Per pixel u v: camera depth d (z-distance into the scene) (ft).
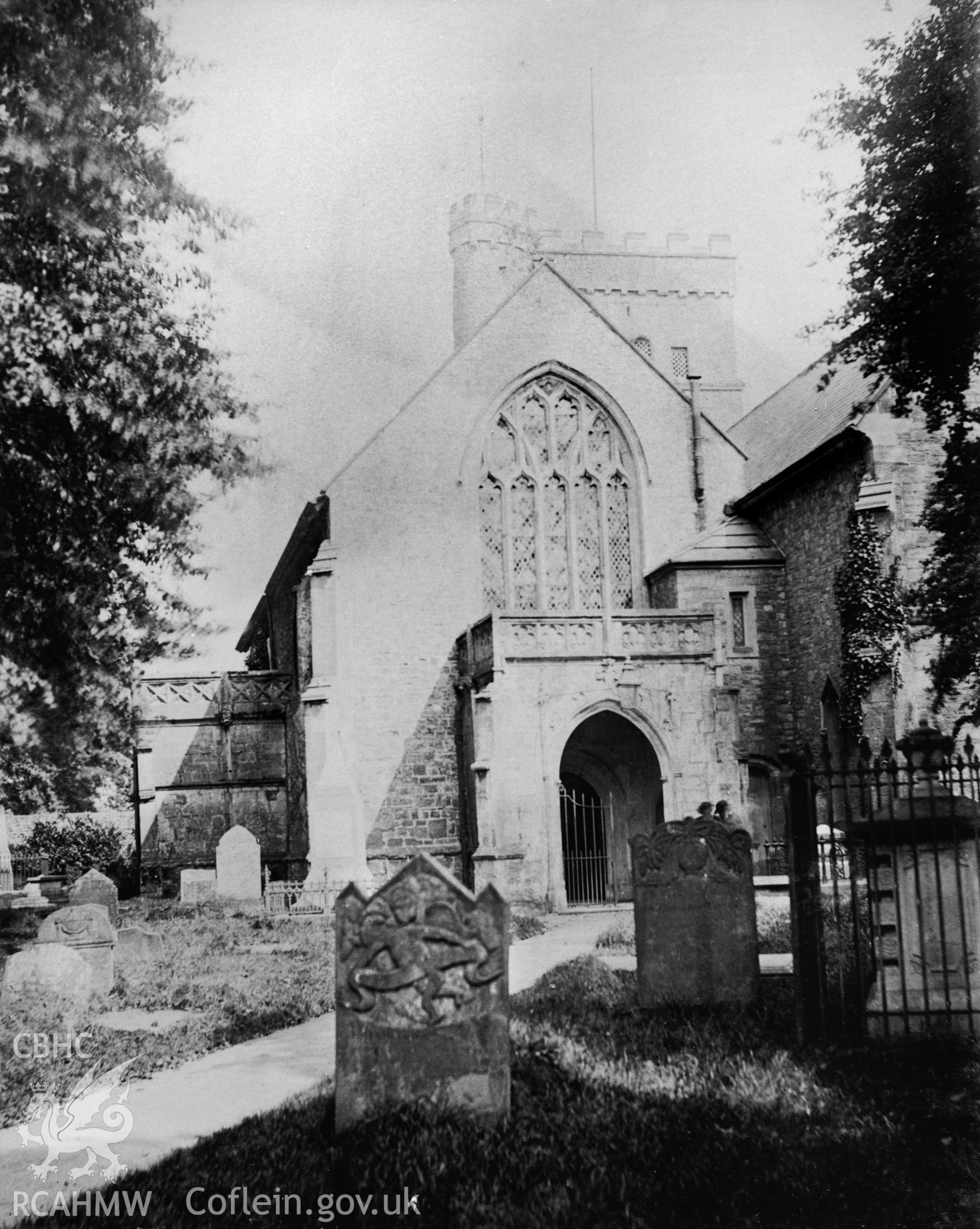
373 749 102.06
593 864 98.02
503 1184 29.01
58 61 71.20
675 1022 42.01
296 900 90.17
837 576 90.48
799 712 103.24
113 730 72.90
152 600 74.13
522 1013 44.06
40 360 68.85
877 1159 30.50
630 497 110.52
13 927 74.23
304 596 108.27
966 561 87.10
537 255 139.33
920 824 37.60
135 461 73.26
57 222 70.59
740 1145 30.96
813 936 37.63
